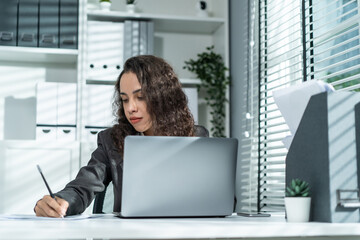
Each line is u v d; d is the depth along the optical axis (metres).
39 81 3.38
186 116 1.98
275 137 2.85
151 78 1.88
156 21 3.40
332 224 1.19
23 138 3.31
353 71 2.41
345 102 1.33
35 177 2.90
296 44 2.75
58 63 3.42
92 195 1.63
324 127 1.32
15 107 3.33
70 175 2.95
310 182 1.36
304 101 1.44
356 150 1.32
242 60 3.20
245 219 1.36
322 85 1.40
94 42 3.20
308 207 1.30
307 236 1.15
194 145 1.37
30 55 3.19
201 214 1.39
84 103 3.10
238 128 3.24
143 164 1.33
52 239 0.96
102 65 3.20
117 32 3.24
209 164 1.39
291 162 1.46
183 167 1.36
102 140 1.88
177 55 3.65
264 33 2.97
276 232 1.07
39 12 3.12
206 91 3.62
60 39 3.13
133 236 0.99
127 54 3.24
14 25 3.07
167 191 1.35
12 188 2.87
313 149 1.36
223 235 1.03
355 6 2.37
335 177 1.29
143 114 1.86
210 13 3.75
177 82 1.98
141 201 1.33
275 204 2.76
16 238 0.94
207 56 3.46
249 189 2.87
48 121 3.04
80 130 3.08
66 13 3.16
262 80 2.96
